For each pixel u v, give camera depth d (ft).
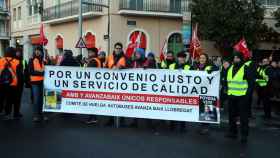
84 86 37.35
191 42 57.00
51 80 38.04
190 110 34.96
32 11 133.59
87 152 26.84
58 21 112.68
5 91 39.17
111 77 36.60
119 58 36.50
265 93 44.50
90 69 37.06
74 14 103.55
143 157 25.84
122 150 27.53
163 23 97.25
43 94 38.24
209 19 82.74
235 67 31.91
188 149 28.35
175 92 35.19
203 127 34.45
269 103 44.39
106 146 28.58
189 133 34.17
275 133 35.47
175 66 36.63
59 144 29.01
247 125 31.22
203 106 34.55
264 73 44.91
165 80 35.35
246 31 83.51
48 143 29.30
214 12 82.28
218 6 82.53
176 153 27.12
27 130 34.04
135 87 36.11
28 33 136.67
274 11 93.04
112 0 92.94
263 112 49.83
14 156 25.79
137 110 36.19
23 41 141.28
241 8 83.56
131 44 51.39
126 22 94.17
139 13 93.40
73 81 37.60
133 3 94.02
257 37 86.38
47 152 26.78
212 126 38.11
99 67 38.40
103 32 95.14
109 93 36.73
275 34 89.76
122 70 36.22
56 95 38.06
